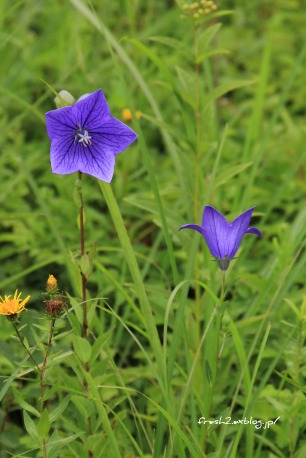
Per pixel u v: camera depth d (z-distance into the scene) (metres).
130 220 6.04
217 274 4.24
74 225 5.80
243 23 8.25
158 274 5.39
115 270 5.28
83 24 7.65
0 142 6.13
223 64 7.61
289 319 4.71
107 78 6.85
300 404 3.78
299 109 7.34
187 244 4.34
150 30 7.27
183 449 3.59
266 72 5.59
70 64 7.07
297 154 6.15
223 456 4.05
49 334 3.36
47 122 3.15
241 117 7.06
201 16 4.39
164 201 5.76
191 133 4.52
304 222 4.53
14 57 7.35
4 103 6.61
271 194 6.05
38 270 5.45
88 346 3.46
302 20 8.29
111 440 3.44
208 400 3.77
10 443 4.12
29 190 6.23
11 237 5.52
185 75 4.51
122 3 7.71
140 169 6.24
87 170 3.25
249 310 4.55
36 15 8.10
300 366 4.27
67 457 3.78
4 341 4.52
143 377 4.57
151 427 4.40
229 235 3.38
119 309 5.21
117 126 3.22
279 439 4.06
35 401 4.48
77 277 3.58
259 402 4.16
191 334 4.31
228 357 4.42
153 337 3.64
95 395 3.40
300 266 4.23
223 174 4.30
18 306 3.29
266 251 5.54
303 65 7.69
